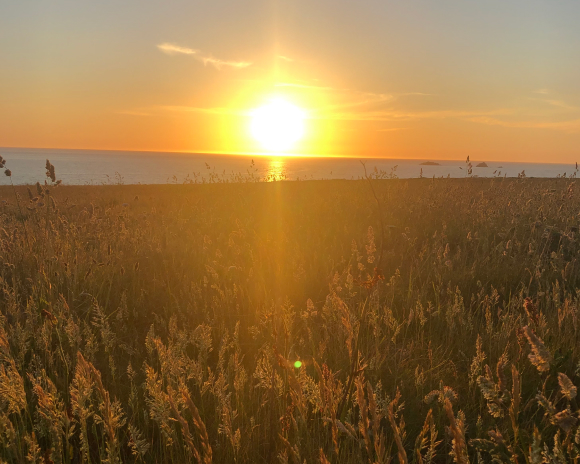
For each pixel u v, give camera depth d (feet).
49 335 11.46
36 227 24.47
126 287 17.83
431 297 16.30
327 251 22.08
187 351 12.78
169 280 18.51
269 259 19.13
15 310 13.98
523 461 7.79
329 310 13.11
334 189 53.26
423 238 25.11
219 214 34.04
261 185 65.36
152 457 8.54
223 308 15.05
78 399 6.83
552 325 12.78
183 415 9.24
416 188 49.26
